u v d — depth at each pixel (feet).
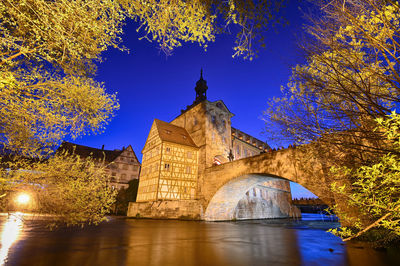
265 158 52.44
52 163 15.74
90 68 17.98
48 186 15.76
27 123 14.96
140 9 13.51
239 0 13.19
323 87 11.97
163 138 78.38
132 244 24.48
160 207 69.00
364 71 11.24
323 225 60.39
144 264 15.99
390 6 8.89
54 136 15.84
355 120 12.01
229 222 69.31
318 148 14.34
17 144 14.67
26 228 35.14
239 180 62.23
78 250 20.02
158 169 73.46
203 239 30.09
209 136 84.89
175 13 14.32
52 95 15.62
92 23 11.63
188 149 81.87
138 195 85.10
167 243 25.98
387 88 11.25
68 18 10.95
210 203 69.26
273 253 21.17
